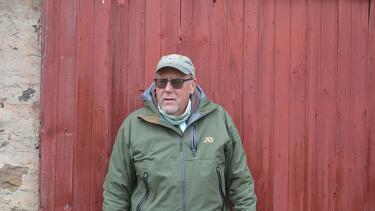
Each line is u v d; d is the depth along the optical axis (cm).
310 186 372
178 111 321
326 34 374
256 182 368
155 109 323
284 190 371
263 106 368
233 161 336
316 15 373
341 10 375
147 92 331
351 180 374
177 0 359
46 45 338
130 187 331
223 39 364
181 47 360
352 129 375
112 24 352
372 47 376
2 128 338
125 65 354
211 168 317
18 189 340
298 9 372
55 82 340
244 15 367
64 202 342
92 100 345
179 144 318
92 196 346
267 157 369
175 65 313
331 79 374
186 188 312
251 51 367
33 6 343
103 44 346
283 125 370
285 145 371
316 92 372
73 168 343
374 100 376
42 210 339
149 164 315
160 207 312
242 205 332
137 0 355
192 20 361
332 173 374
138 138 321
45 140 339
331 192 374
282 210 370
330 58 374
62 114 342
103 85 346
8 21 339
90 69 345
